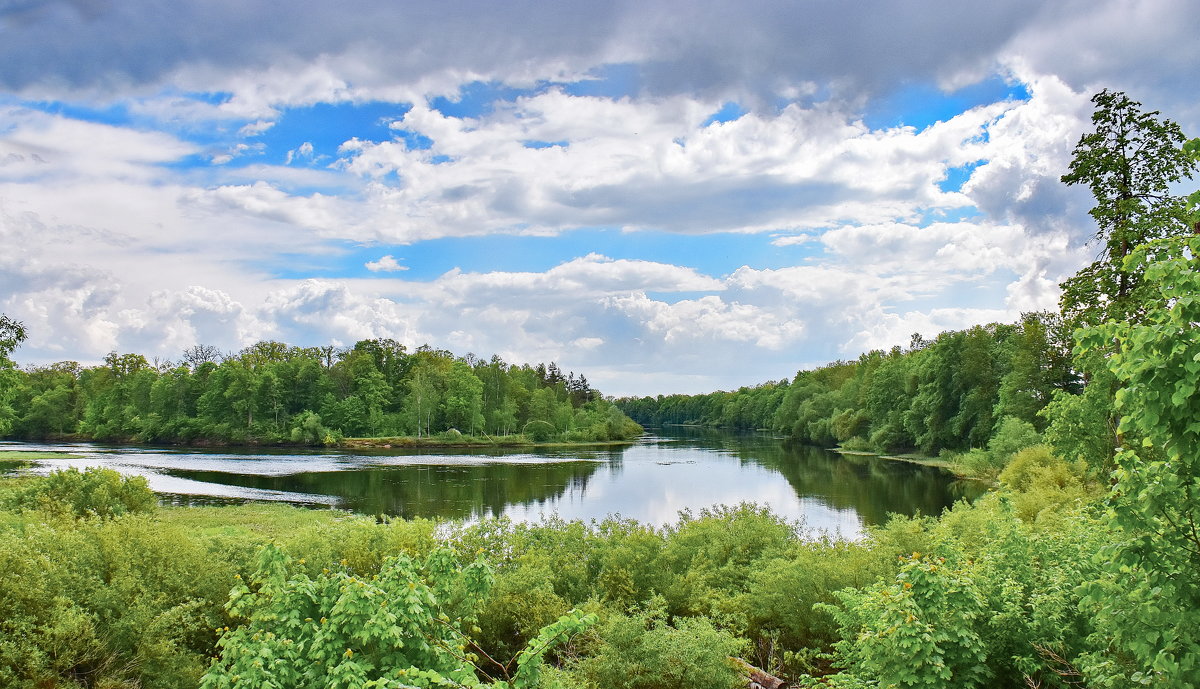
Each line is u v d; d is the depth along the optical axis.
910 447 68.25
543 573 11.91
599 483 43.88
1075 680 7.01
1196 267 4.74
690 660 8.25
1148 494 4.99
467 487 41.91
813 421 92.50
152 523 11.44
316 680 6.26
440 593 8.32
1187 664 4.68
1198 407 4.65
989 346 58.12
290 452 76.06
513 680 6.17
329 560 11.77
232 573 10.56
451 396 101.12
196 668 8.84
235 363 95.56
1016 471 27.70
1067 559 7.84
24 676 7.82
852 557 11.30
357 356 110.38
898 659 6.50
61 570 8.84
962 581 6.94
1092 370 17.83
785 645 11.17
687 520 16.28
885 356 94.00
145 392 96.88
